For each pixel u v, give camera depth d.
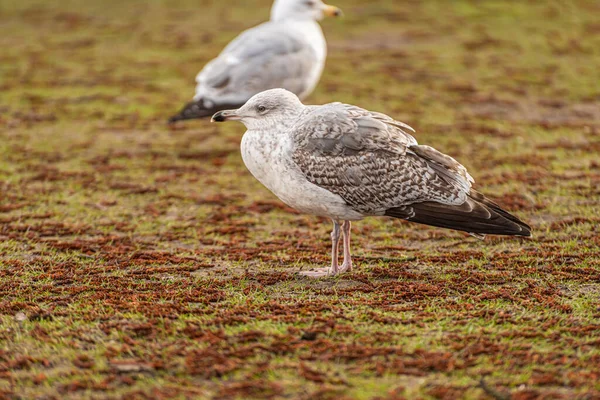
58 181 15.41
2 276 10.57
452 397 7.28
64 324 8.94
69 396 7.45
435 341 8.38
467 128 18.62
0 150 17.38
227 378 7.71
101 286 10.20
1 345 8.47
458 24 30.06
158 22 32.03
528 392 7.32
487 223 10.02
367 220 13.17
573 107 20.36
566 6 31.75
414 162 10.20
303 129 10.27
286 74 16.95
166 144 18.11
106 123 19.75
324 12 18.14
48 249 11.80
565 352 8.12
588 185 14.43
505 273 10.50
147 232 12.76
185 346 8.35
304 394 7.38
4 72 24.80
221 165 16.64
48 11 34.47
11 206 13.84
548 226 12.46
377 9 32.91
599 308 9.20
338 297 9.75
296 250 11.87
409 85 22.73
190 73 24.58
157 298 9.74
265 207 13.97
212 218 13.48
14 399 7.41
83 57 26.78
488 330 8.62
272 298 9.77
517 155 16.48
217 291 9.92
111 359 8.10
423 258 11.27
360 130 10.20
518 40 27.42
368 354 8.05
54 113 20.53
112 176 15.80
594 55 25.28
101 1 36.44
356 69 24.56
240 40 17.36
